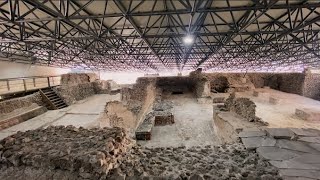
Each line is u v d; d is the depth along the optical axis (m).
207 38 9.73
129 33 8.50
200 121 8.44
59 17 4.70
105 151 2.81
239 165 2.83
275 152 3.08
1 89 10.94
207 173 2.63
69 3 4.70
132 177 2.57
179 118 8.87
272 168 2.65
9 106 9.12
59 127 3.96
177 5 4.97
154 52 10.84
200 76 14.38
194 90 13.92
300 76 12.86
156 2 4.70
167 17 6.19
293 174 2.48
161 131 7.40
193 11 4.25
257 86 15.61
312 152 3.05
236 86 14.30
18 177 2.79
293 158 2.89
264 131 3.89
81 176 2.60
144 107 9.70
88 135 3.51
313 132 3.73
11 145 3.23
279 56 14.58
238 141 3.71
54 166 2.74
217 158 3.10
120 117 7.33
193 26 6.27
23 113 9.41
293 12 5.64
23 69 14.59
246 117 6.17
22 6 5.25
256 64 21.88
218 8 4.35
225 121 6.03
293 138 3.55
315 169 2.59
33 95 10.98
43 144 3.23
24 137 3.51
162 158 3.12
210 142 6.40
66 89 13.05
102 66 23.12
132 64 21.64
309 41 8.09
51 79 15.93
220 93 13.56
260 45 9.12
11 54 12.20
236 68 28.06
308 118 7.35
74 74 15.45
